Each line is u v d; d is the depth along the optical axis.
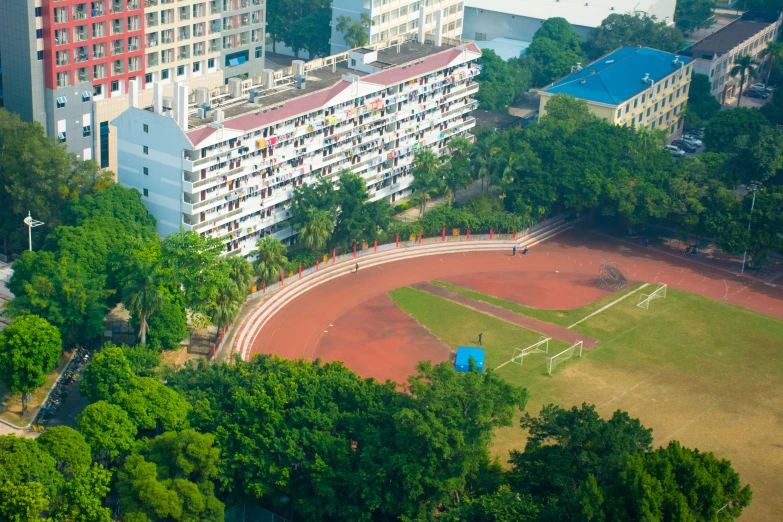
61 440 181.12
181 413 197.88
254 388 198.38
